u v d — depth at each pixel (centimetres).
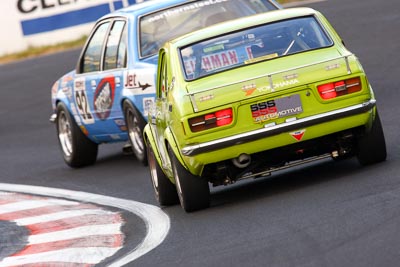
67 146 4047
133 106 3425
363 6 6612
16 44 8106
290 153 2441
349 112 2384
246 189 2745
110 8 8088
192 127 2377
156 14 3478
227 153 2380
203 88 2409
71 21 8106
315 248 1861
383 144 2522
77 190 3416
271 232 2072
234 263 1875
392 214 1988
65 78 3988
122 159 4009
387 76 4503
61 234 2627
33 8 8100
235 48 2508
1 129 5469
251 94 2372
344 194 2283
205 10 3450
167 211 2691
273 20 2570
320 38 2505
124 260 2133
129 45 3444
